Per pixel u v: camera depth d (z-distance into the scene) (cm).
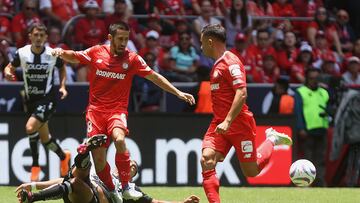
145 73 3247
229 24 5750
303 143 4972
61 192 2781
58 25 5562
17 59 4116
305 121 4959
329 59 5791
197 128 4769
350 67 5572
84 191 2814
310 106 4969
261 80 5528
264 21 5925
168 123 4753
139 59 3247
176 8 6047
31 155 4600
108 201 2972
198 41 5684
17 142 4625
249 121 3020
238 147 3020
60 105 4984
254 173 3097
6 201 3609
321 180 4972
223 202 3725
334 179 5038
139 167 4716
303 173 3198
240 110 2911
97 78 3234
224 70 2959
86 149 2728
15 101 4906
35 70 4122
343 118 4975
